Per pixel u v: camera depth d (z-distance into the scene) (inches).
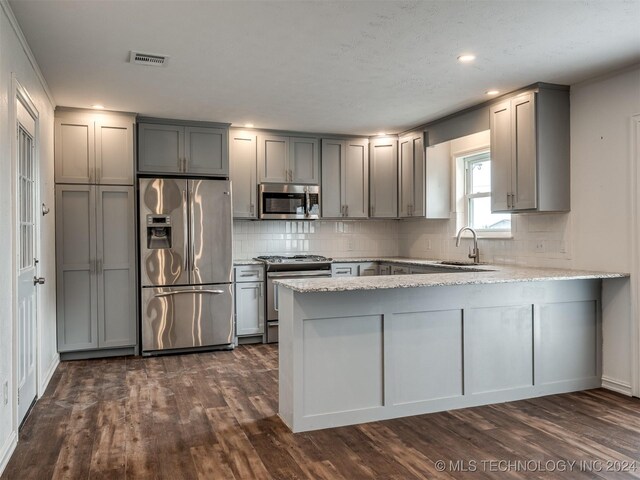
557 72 142.6
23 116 118.3
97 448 105.4
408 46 122.9
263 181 216.5
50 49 123.1
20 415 114.9
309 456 101.7
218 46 122.0
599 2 100.0
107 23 108.7
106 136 183.6
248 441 109.0
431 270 193.2
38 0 97.4
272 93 162.2
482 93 163.6
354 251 249.4
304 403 114.4
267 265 208.5
